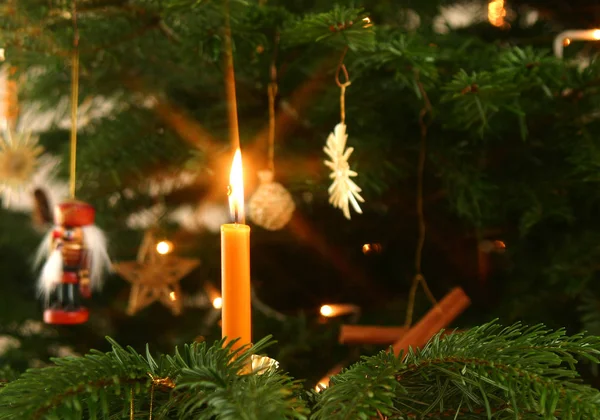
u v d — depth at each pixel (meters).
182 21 0.84
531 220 0.84
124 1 0.83
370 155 0.87
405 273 0.97
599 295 0.85
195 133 0.91
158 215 0.98
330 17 0.74
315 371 0.89
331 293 0.98
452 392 0.53
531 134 0.90
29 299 1.00
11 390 0.47
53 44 0.84
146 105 0.96
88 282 0.85
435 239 0.95
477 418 0.52
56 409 0.45
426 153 0.89
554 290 0.88
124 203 0.96
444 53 0.86
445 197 0.93
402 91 0.88
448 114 0.86
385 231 0.96
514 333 0.55
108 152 0.90
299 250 0.97
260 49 0.85
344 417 0.43
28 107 0.99
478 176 0.88
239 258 0.57
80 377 0.47
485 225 0.90
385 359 0.52
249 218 0.94
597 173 0.82
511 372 0.49
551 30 1.04
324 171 0.89
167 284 0.93
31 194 0.98
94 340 0.97
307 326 0.94
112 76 0.92
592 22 1.03
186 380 0.45
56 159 1.00
